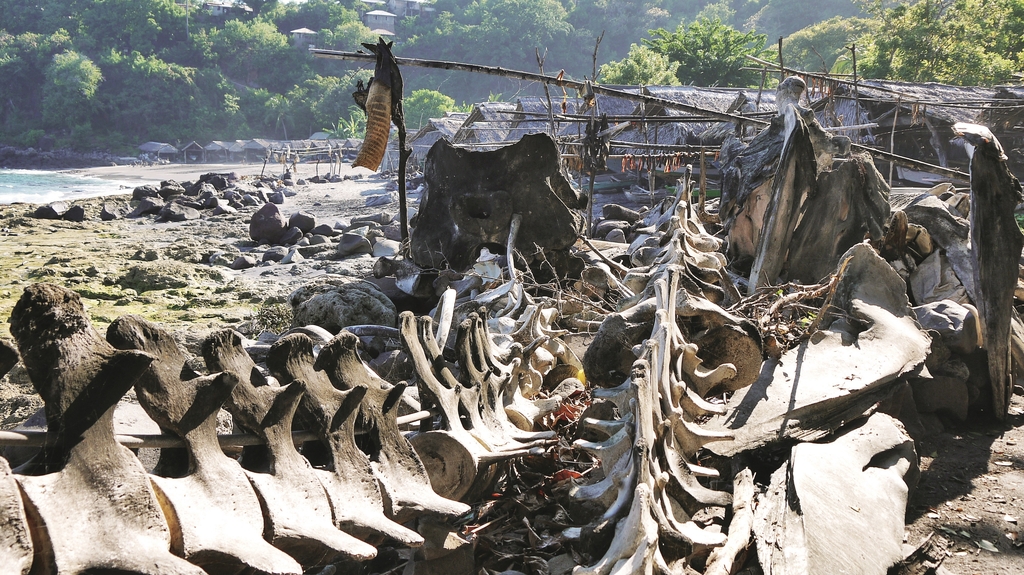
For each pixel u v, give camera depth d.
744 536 4.06
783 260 8.14
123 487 2.39
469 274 8.57
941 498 5.37
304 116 119.69
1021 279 8.61
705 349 5.54
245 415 2.96
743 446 4.87
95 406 2.41
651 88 26.19
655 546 3.25
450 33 131.62
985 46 46.78
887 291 6.84
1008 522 5.01
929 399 6.79
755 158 8.84
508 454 4.04
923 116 22.61
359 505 3.15
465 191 8.83
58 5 139.12
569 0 143.62
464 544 3.66
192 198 32.62
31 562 2.11
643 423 3.86
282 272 16.48
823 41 76.50
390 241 18.44
